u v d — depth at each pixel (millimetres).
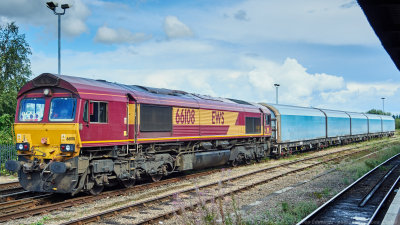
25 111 11773
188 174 17672
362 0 6109
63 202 10680
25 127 11539
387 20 7262
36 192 12617
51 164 10711
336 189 13430
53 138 11188
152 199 10953
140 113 13594
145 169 13680
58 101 11375
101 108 11977
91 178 11617
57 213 9938
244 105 21719
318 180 15531
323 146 34188
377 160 22688
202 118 17328
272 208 10445
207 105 17750
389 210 8805
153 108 14289
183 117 16016
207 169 19672
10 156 18625
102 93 12047
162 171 14898
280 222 8906
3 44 33562
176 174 17688
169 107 15203
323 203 11180
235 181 15258
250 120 21781
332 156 26359
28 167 11148
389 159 23422
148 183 14406
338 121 37406
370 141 47250
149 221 8789
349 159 23906
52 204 10477
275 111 26031
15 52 33406
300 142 29203
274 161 24125
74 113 11055
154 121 14312
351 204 10938
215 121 18297
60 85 11320
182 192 12203
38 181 11320
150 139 14047
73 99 11188
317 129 32312
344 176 16656
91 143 11414
